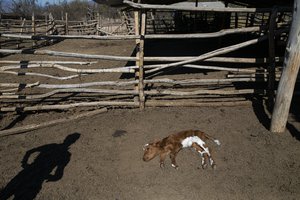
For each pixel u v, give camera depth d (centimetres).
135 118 596
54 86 632
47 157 467
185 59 622
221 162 438
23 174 425
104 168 432
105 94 748
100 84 629
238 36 1984
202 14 2322
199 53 1424
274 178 400
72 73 1041
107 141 509
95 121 591
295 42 448
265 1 1445
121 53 1469
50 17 2398
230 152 464
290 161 438
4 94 671
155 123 569
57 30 2364
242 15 2061
